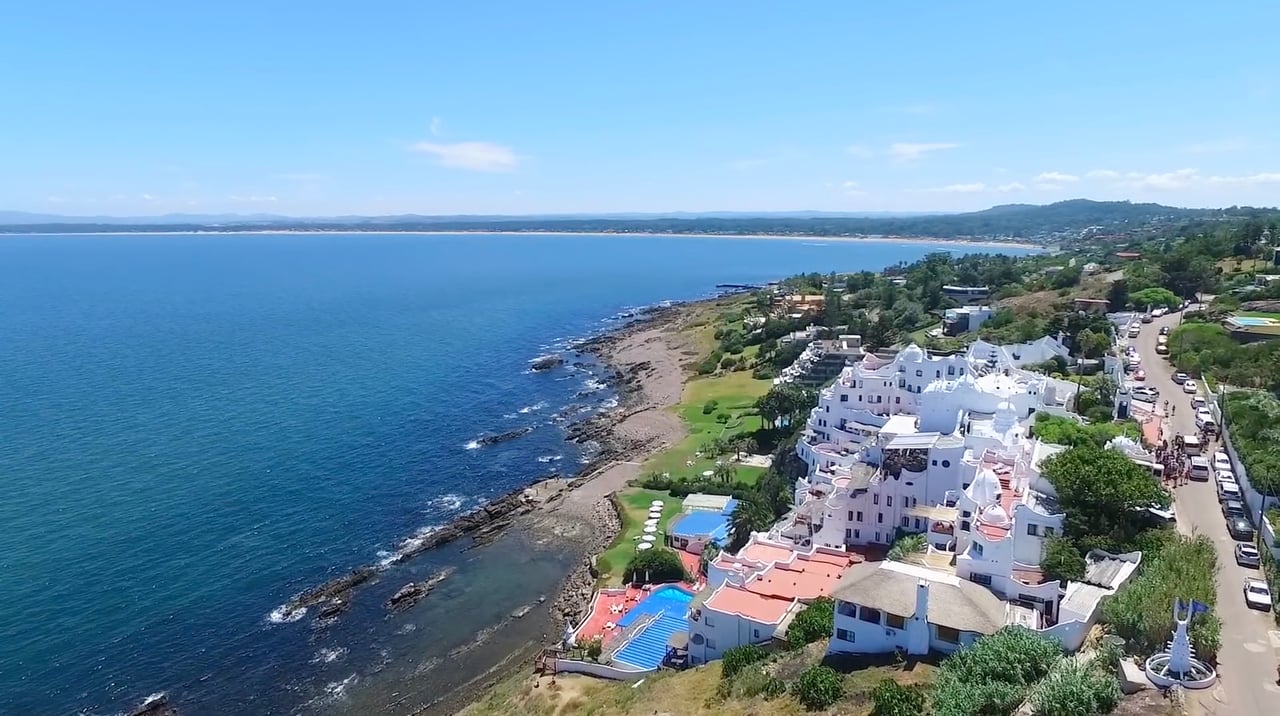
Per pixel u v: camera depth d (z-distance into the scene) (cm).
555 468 17688
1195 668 6325
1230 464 10775
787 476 14925
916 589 7875
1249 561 8262
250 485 15975
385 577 12875
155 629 11169
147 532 13762
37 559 12688
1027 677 6581
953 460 10800
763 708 7350
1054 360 16638
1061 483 9431
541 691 9394
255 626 11419
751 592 9706
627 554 13062
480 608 12069
